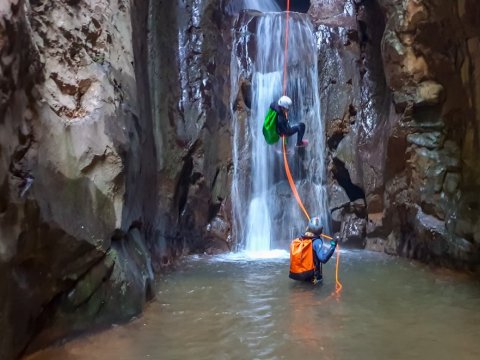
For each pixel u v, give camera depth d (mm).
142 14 8602
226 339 4633
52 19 5098
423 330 4891
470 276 7355
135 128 6230
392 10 9016
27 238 3781
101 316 4824
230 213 10648
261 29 12117
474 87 7711
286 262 8820
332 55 11680
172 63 10180
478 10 7090
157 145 9242
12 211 3576
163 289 6637
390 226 9758
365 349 4371
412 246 8891
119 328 4883
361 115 11039
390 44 9047
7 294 3568
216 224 10430
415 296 6207
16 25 3686
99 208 4855
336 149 11125
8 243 3520
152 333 4777
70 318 4508
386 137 9766
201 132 10148
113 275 5000
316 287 6738
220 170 10859
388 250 9586
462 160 8094
